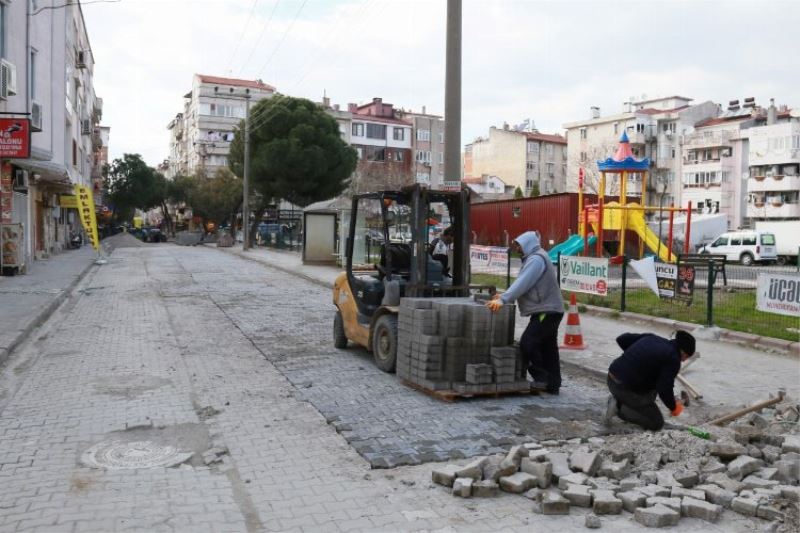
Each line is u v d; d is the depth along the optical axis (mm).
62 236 39312
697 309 12852
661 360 5910
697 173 66812
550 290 7496
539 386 7547
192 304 15820
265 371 8797
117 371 8727
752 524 4309
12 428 6277
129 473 5160
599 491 4629
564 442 5848
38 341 10867
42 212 30578
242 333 11789
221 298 17062
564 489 4770
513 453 5125
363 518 4375
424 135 82625
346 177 45156
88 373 8602
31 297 15312
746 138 63312
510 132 85625
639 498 4480
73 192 34625
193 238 54875
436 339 7461
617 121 72688
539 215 36094
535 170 85062
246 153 42000
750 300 13328
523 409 6961
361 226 25312
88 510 4449
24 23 20281
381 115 83000
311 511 4480
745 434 5684
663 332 11727
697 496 4559
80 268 24375
